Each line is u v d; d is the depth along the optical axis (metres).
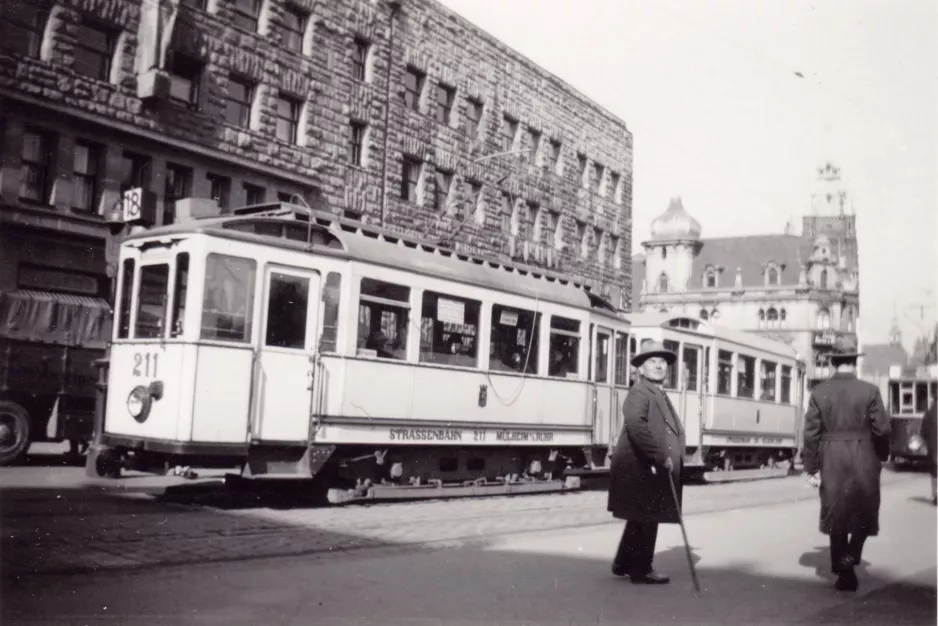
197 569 7.00
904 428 27.94
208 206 12.33
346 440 12.25
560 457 16.80
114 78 21.02
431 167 30.77
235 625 5.36
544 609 6.12
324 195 26.20
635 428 6.97
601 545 9.18
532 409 15.79
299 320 11.85
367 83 27.95
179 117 22.19
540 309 16.16
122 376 11.49
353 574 7.09
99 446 13.07
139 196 12.91
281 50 24.92
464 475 14.66
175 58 22.38
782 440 27.86
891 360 27.75
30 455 16.97
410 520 10.88
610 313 18.44
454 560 7.98
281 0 25.00
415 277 13.45
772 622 5.98
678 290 88.06
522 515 12.05
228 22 23.44
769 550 9.44
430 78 30.75
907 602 6.82
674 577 7.55
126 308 11.69
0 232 18.97
